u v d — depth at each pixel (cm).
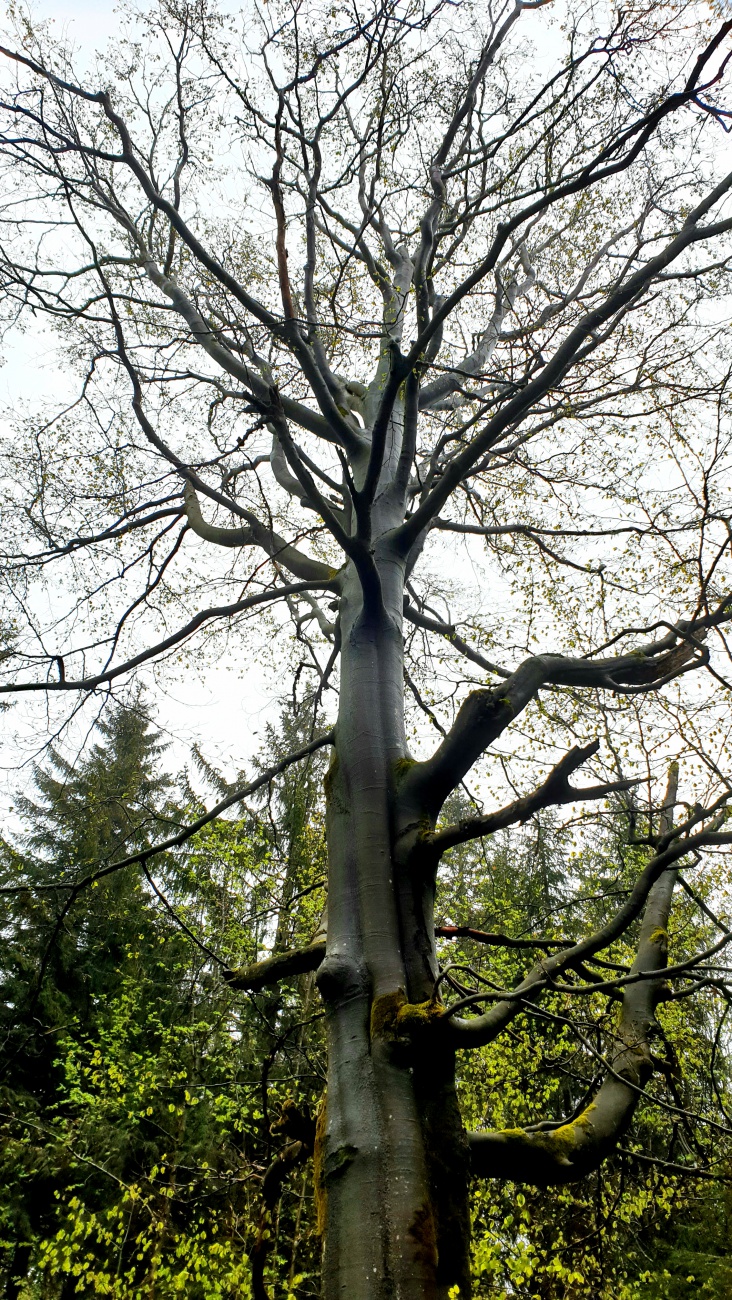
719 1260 782
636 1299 784
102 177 815
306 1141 425
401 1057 386
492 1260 723
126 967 1391
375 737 516
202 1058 1170
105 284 692
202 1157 1069
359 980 422
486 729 479
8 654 713
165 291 848
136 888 1409
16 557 780
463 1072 903
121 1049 1193
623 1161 697
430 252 673
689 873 889
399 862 464
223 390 761
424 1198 352
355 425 727
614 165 526
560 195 529
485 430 573
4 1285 1246
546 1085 870
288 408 774
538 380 566
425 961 434
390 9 637
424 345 523
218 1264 864
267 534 764
